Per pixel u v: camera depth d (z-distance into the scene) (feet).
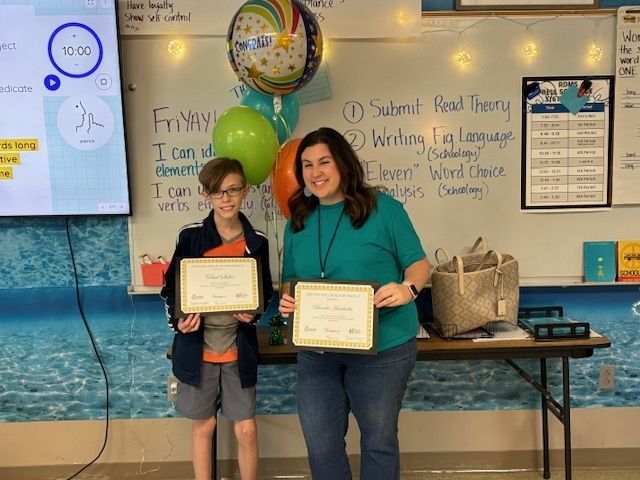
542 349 6.89
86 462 8.39
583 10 7.61
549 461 8.46
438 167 7.92
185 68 7.67
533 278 8.10
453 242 8.05
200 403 6.71
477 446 8.52
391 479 5.92
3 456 8.34
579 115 7.81
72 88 7.45
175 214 7.92
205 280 6.36
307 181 5.77
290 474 8.46
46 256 8.00
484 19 7.67
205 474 6.98
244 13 6.28
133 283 8.02
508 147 7.88
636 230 8.02
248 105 6.99
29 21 7.31
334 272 5.81
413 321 5.98
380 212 5.80
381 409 5.75
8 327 8.11
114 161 7.63
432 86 7.77
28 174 7.59
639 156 7.86
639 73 7.73
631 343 8.29
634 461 8.50
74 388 8.28
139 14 7.52
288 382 8.35
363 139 7.85
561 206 7.95
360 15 7.59
